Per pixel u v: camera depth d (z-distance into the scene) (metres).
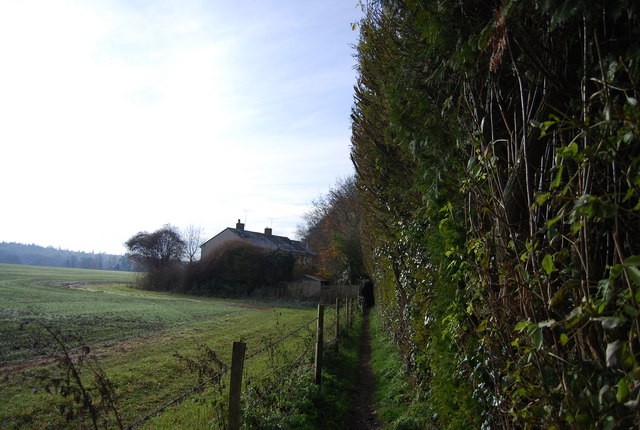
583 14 1.92
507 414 2.75
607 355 1.43
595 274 1.94
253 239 65.31
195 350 15.37
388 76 6.12
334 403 7.41
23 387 9.37
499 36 2.37
